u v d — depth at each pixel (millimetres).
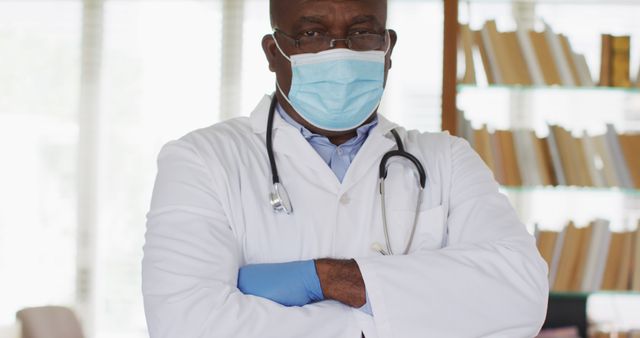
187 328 1244
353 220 1438
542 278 1340
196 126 3879
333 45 1391
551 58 2746
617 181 2750
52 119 3838
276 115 1497
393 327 1274
